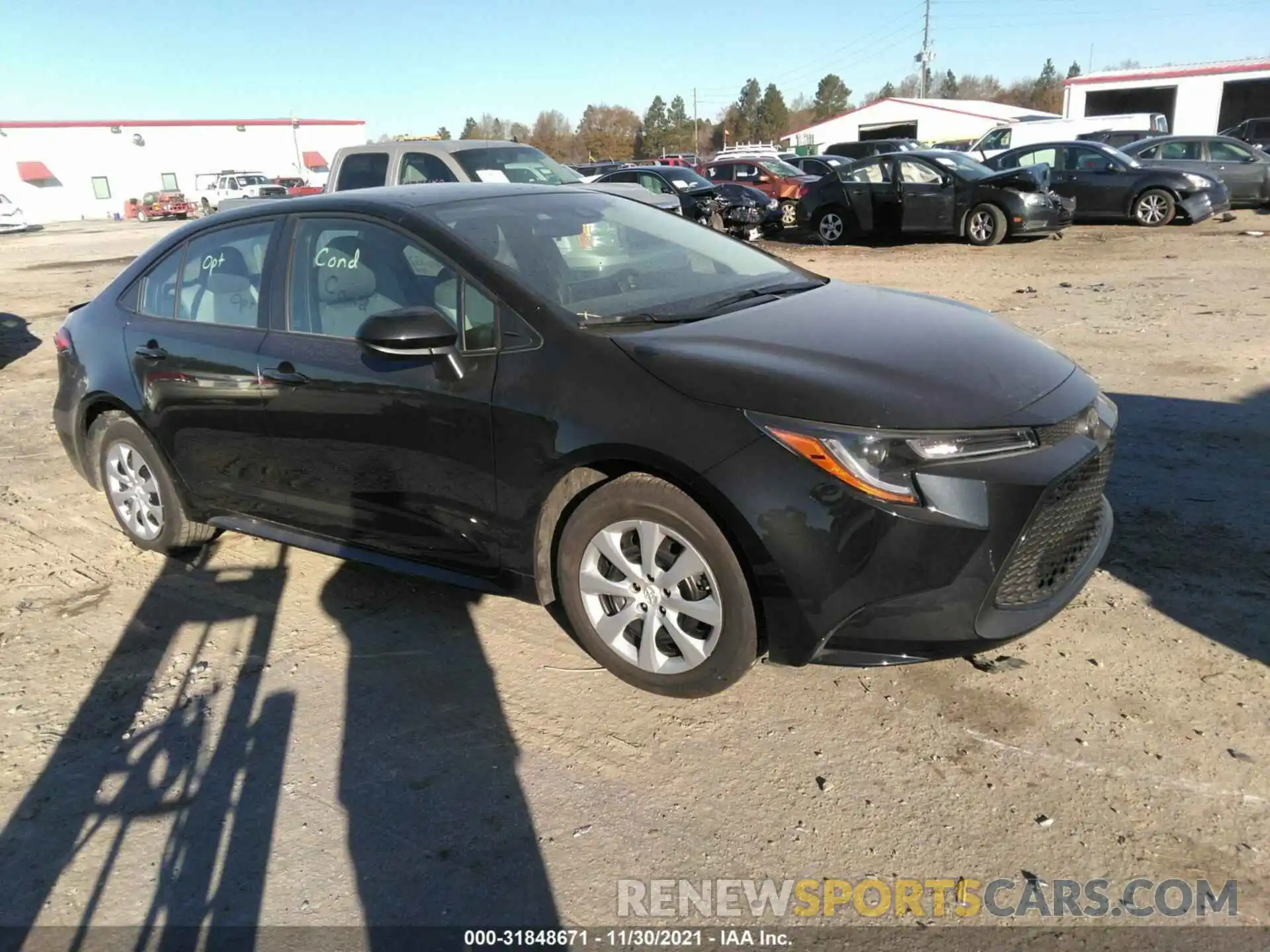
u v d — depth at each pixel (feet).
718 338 10.13
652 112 348.59
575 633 10.85
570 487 10.45
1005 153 55.98
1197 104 108.06
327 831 8.71
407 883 8.06
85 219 173.27
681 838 8.41
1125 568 12.59
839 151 99.45
